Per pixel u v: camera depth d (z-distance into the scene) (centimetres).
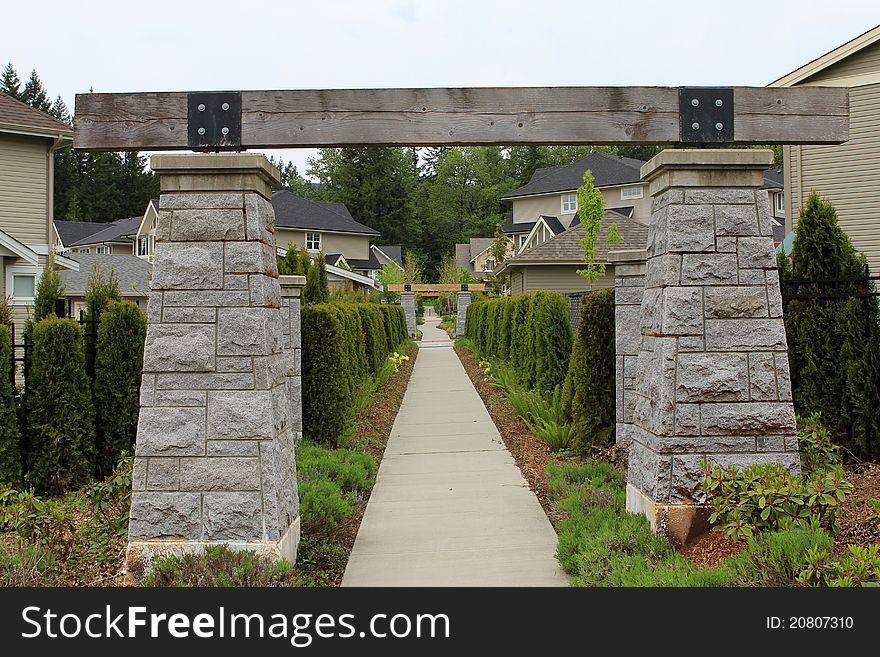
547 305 1062
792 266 716
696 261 498
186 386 463
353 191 6662
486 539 552
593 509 560
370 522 600
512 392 1089
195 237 472
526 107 509
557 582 462
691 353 495
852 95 1280
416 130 505
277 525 456
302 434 855
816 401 681
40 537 493
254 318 466
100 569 471
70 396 717
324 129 500
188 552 452
